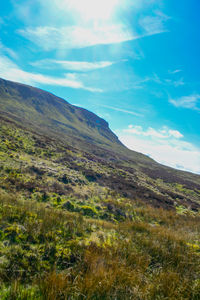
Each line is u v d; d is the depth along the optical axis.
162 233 7.46
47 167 17.91
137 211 14.38
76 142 69.12
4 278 3.21
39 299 2.87
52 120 117.31
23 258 3.75
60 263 4.02
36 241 4.45
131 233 7.14
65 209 10.70
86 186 17.30
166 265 4.85
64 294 3.01
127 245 5.54
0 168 13.17
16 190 11.10
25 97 133.38
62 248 4.45
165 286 3.75
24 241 4.29
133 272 4.02
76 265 4.04
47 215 6.25
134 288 3.48
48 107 145.88
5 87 125.88
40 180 14.08
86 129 156.25
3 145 19.09
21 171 14.20
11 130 27.84
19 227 4.63
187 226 11.55
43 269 3.71
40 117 106.12
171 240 6.56
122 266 4.18
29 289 3.08
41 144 27.89
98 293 3.28
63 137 67.88
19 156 18.06
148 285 3.71
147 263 4.70
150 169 65.31
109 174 27.42
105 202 14.11
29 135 30.59
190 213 19.75
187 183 54.91
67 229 5.67
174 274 4.16
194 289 3.77
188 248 6.05
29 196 10.93
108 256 4.61
